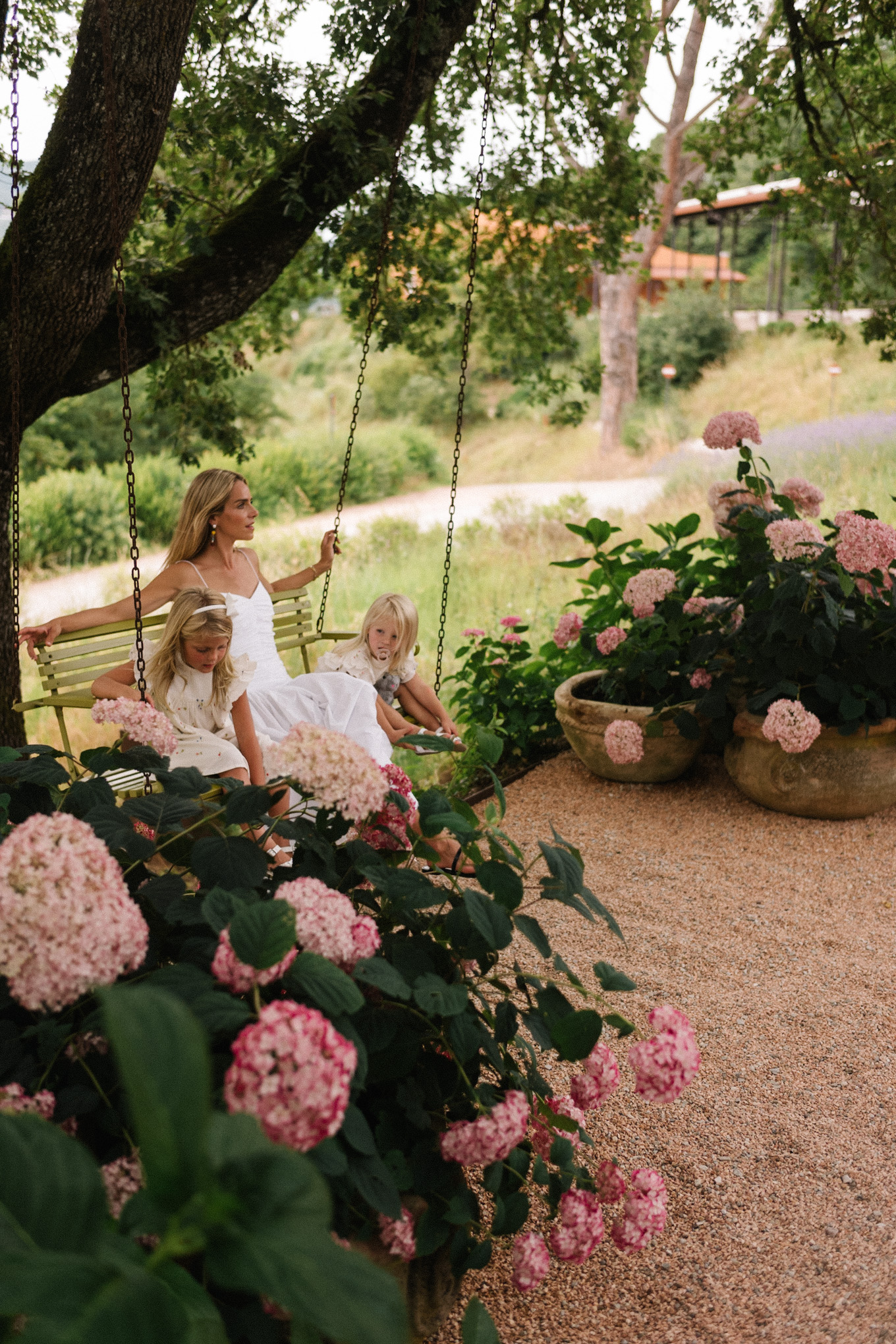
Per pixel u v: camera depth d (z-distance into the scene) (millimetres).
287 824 1788
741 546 4320
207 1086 890
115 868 1353
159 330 4410
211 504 3996
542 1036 1644
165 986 1332
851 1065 2645
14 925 1219
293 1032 1145
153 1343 836
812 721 3840
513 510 12188
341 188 4574
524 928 1653
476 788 4859
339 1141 1378
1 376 3775
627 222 7043
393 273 6629
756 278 31922
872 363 19422
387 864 1912
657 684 4473
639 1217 1745
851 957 3191
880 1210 2115
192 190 5375
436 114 5910
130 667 3566
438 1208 1589
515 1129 1489
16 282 3053
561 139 6477
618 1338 1797
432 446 24750
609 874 3828
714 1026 2830
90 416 21969
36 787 1856
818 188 6684
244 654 3900
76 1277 855
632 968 3143
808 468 11047
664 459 17844
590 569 8891
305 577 4680
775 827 4164
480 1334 1317
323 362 34375
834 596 4086
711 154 7586
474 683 5289
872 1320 1807
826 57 6289
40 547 14508
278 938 1310
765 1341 1775
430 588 8594
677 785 4652
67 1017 1448
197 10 4691
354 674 4133
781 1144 2344
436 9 4375
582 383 7738
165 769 1963
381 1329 853
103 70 3322
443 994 1488
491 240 7078
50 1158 961
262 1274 873
